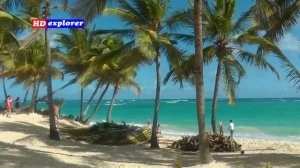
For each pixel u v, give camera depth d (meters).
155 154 19.84
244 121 59.34
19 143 20.52
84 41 38.69
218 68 25.73
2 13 19.41
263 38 18.83
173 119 64.88
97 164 15.74
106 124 28.73
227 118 65.88
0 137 22.20
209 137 23.25
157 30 23.67
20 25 21.00
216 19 24.34
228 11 24.78
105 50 37.34
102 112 89.50
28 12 25.25
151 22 23.64
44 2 21.88
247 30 24.69
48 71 22.95
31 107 40.44
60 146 20.97
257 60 23.95
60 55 38.44
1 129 25.30
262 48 20.09
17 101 42.06
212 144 22.86
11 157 15.26
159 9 22.84
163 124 54.97
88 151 19.78
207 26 24.69
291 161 15.65
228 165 15.41
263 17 16.84
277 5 16.55
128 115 77.25
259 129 47.16
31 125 29.28
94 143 24.59
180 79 24.38
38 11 25.00
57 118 32.06
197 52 15.48
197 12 15.47
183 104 137.75
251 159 16.23
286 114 73.56
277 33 17.81
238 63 27.23
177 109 98.19
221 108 102.00
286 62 16.69
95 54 38.62
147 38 20.61
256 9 16.73
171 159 18.11
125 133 26.02
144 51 20.20
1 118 31.62
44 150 18.34
